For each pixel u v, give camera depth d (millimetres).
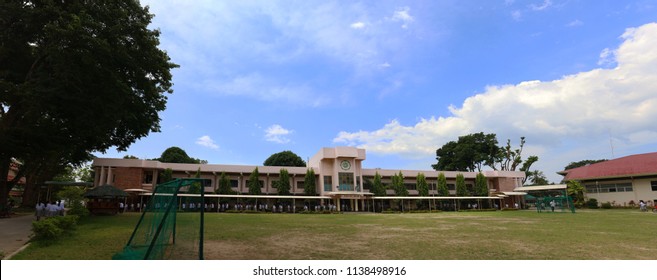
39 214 19172
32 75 18328
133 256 8688
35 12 16469
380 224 19953
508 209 48062
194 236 12500
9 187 24219
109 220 19688
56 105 17656
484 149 64188
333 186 45375
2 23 17141
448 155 67000
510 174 53906
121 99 18688
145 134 26031
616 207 46781
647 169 45469
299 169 45438
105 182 36312
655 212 35031
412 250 10297
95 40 15414
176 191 8648
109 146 25688
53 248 9883
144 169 39188
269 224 19469
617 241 12062
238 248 10539
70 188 41812
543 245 11172
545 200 42000
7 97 16766
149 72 20656
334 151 46000
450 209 48250
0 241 11398
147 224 12508
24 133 18203
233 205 41281
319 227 17688
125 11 17406
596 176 50188
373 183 47188
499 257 9211
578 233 14609
